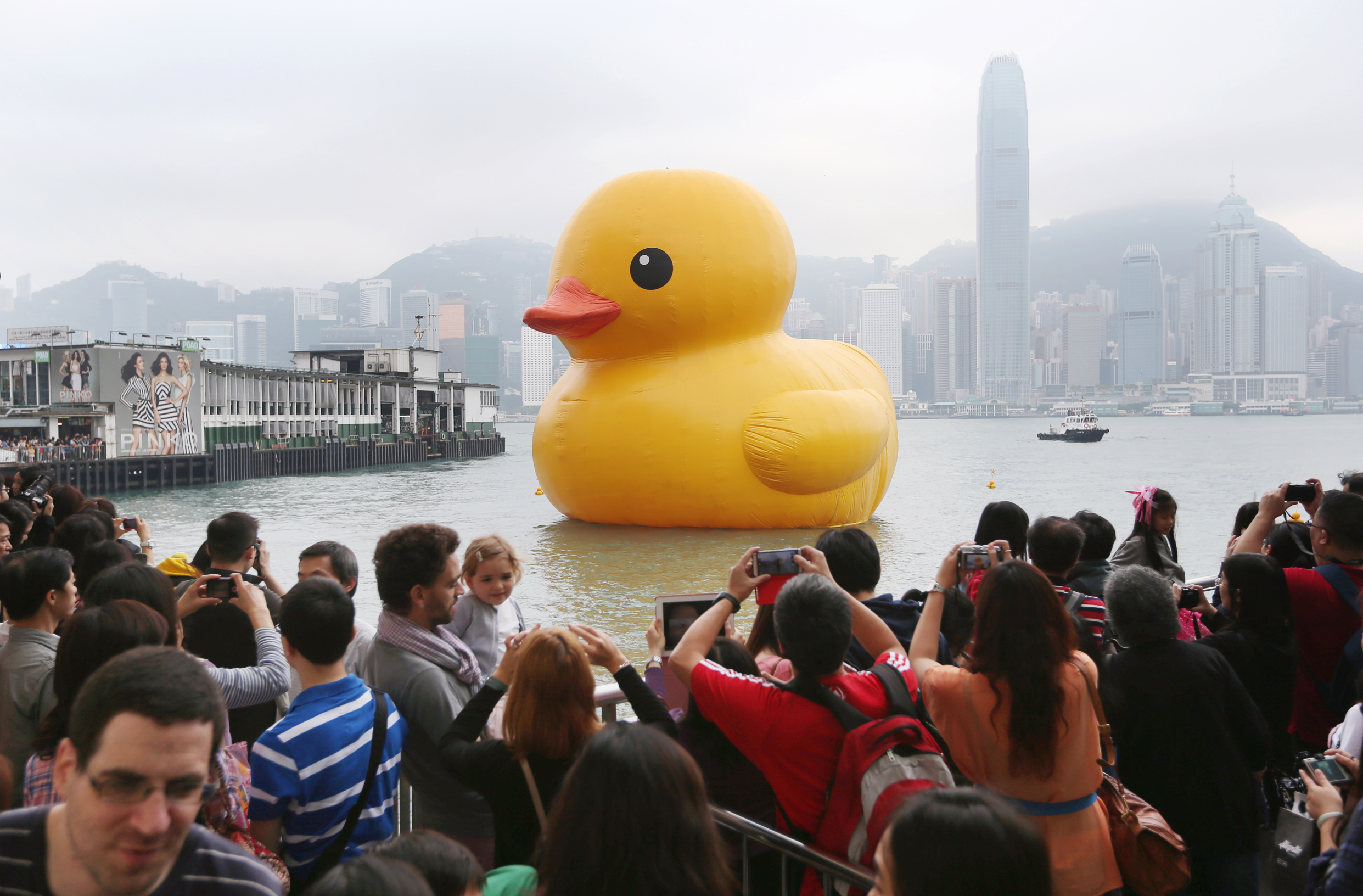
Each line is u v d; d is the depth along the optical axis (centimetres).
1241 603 432
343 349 7944
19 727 370
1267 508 567
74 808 192
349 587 519
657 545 1836
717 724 324
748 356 2034
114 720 190
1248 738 365
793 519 2000
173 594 388
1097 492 3450
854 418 1995
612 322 2000
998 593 314
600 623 1248
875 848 283
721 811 335
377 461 6544
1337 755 312
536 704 304
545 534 1997
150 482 4569
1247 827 359
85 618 302
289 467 5569
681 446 1948
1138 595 373
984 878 181
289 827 317
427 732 374
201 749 198
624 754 218
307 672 331
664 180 2039
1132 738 369
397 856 209
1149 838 320
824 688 311
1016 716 304
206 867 213
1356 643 446
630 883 209
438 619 400
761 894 347
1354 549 472
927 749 297
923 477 4428
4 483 997
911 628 430
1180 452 7175
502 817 315
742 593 374
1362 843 246
